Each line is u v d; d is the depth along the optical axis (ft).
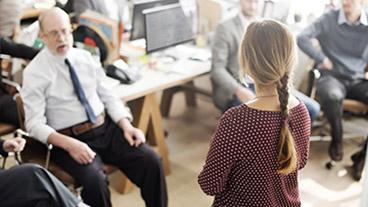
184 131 12.15
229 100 9.96
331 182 10.03
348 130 10.81
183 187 9.71
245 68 4.75
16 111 8.19
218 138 4.77
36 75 7.37
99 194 7.13
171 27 10.48
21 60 9.06
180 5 10.61
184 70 9.97
